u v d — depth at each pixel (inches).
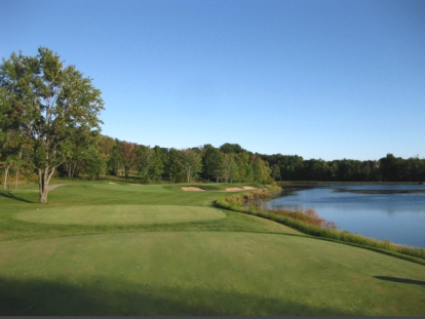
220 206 1084.5
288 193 2682.1
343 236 655.1
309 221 960.9
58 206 887.7
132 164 3513.8
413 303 256.7
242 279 289.3
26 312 214.4
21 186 1748.3
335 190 3142.2
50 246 383.2
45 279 271.0
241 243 426.6
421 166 4692.4
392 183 4773.6
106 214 732.0
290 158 6205.7
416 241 817.5
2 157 1028.5
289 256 370.9
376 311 240.4
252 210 969.5
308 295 261.4
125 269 301.9
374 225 1045.8
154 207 874.1
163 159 3624.5
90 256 337.7
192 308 228.8
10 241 462.6
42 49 1011.9
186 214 773.9
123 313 216.2
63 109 1033.5
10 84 984.9
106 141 3462.1
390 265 366.0
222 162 3666.3
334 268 336.8
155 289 258.4
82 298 237.0
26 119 968.9
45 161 1013.2
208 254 359.6
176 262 328.5
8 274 281.1
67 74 1048.2
